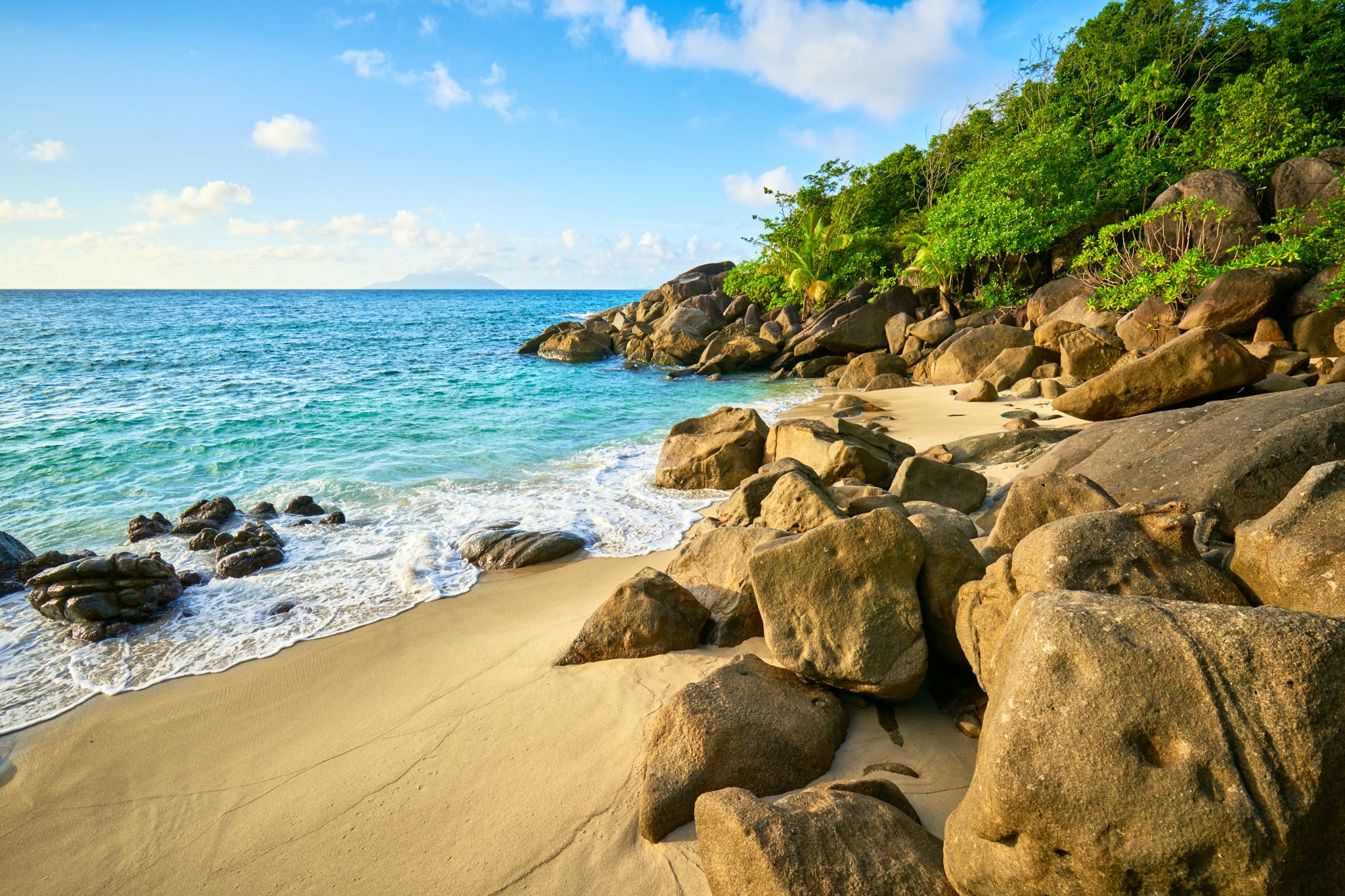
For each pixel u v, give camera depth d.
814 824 2.98
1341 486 3.54
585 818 3.71
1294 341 14.18
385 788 4.12
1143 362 9.92
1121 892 2.19
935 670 4.68
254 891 3.48
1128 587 3.48
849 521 4.61
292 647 6.11
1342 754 2.12
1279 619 2.34
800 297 36.12
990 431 13.11
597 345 34.12
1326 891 2.17
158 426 15.80
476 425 16.58
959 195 26.72
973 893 2.60
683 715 3.92
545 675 5.23
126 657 5.99
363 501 10.42
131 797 4.25
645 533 8.89
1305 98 23.02
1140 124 27.02
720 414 12.51
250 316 72.19
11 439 14.43
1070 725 2.29
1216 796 2.14
